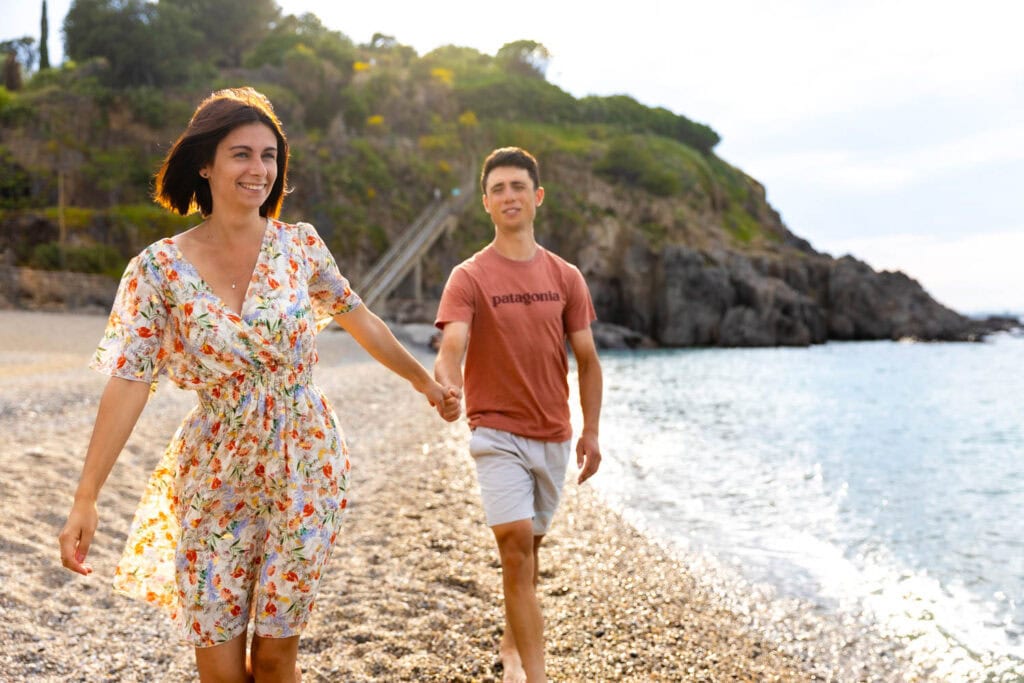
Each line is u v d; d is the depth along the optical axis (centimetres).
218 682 216
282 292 214
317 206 5400
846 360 3912
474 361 295
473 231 5762
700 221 7106
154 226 4772
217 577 212
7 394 1195
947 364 3622
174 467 222
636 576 466
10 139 5181
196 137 210
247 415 209
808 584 481
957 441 1273
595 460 309
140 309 205
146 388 208
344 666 317
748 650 363
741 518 663
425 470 749
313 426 217
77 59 6712
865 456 1091
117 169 5247
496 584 420
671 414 1560
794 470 945
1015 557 556
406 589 409
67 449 703
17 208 4806
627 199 6988
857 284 5919
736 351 4772
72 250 4359
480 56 10012
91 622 348
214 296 207
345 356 2670
